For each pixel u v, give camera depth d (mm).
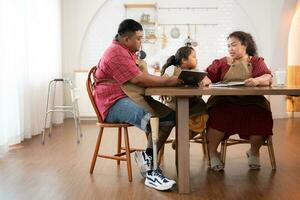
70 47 6344
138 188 2291
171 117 2406
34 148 3643
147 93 1998
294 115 6691
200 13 6422
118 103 2424
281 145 3781
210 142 2736
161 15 6422
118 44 2445
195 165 2912
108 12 6398
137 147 3684
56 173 2658
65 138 4285
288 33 6273
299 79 6699
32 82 4516
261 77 2521
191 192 2209
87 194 2170
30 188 2293
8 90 3703
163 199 2078
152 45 6398
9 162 3016
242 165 2908
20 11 4090
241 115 2668
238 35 2781
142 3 6367
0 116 3396
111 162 3008
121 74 2320
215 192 2209
